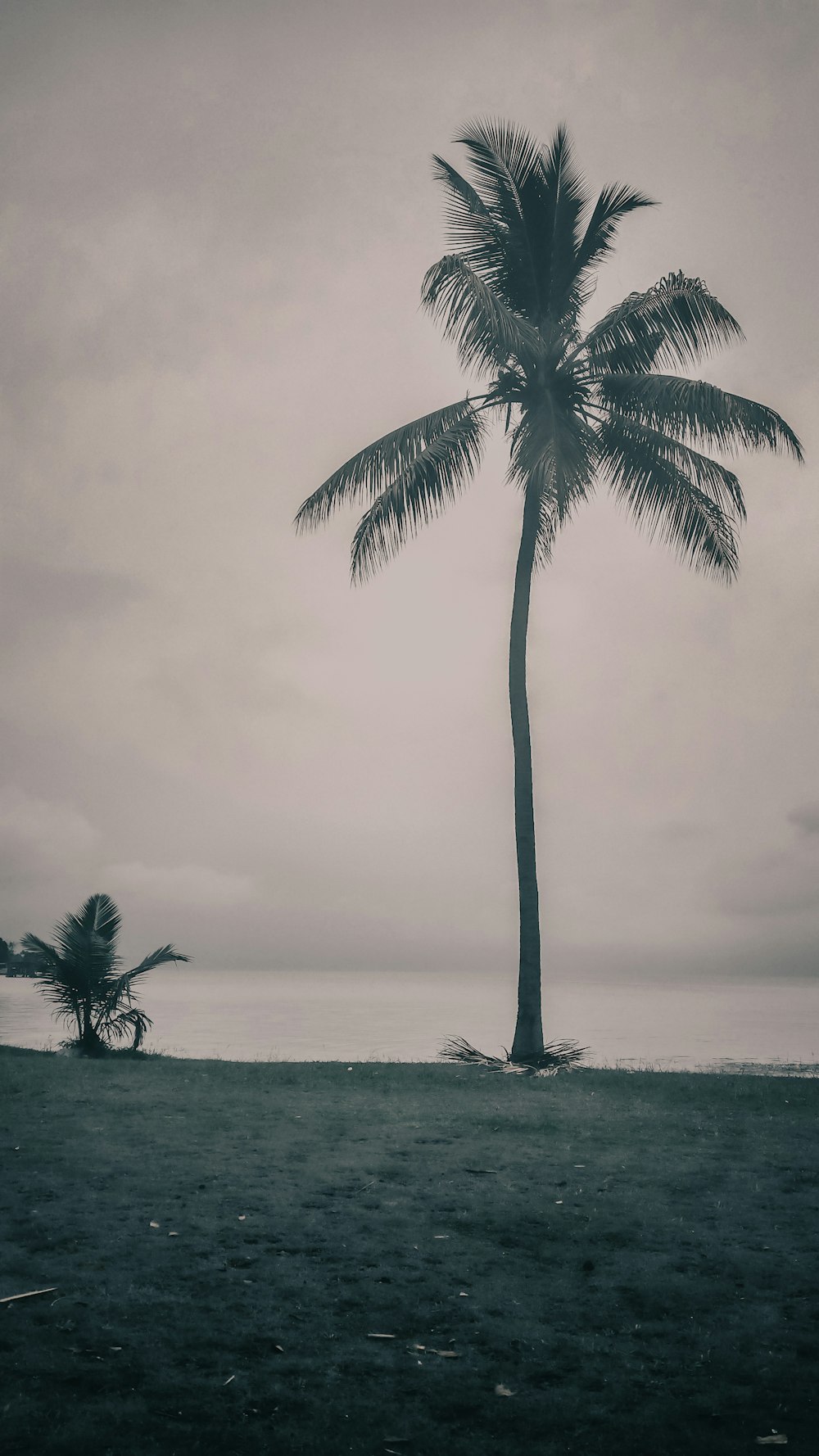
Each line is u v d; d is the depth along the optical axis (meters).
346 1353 5.57
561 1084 15.63
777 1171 9.61
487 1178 9.22
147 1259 6.84
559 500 19.42
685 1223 7.88
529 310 21.08
